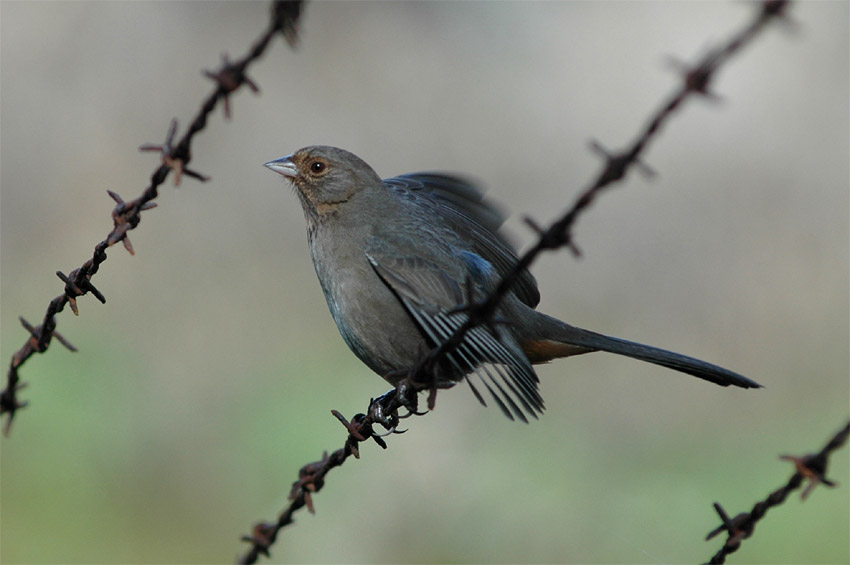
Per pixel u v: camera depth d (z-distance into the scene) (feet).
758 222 56.29
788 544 37.81
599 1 62.08
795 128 58.03
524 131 59.21
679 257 55.16
